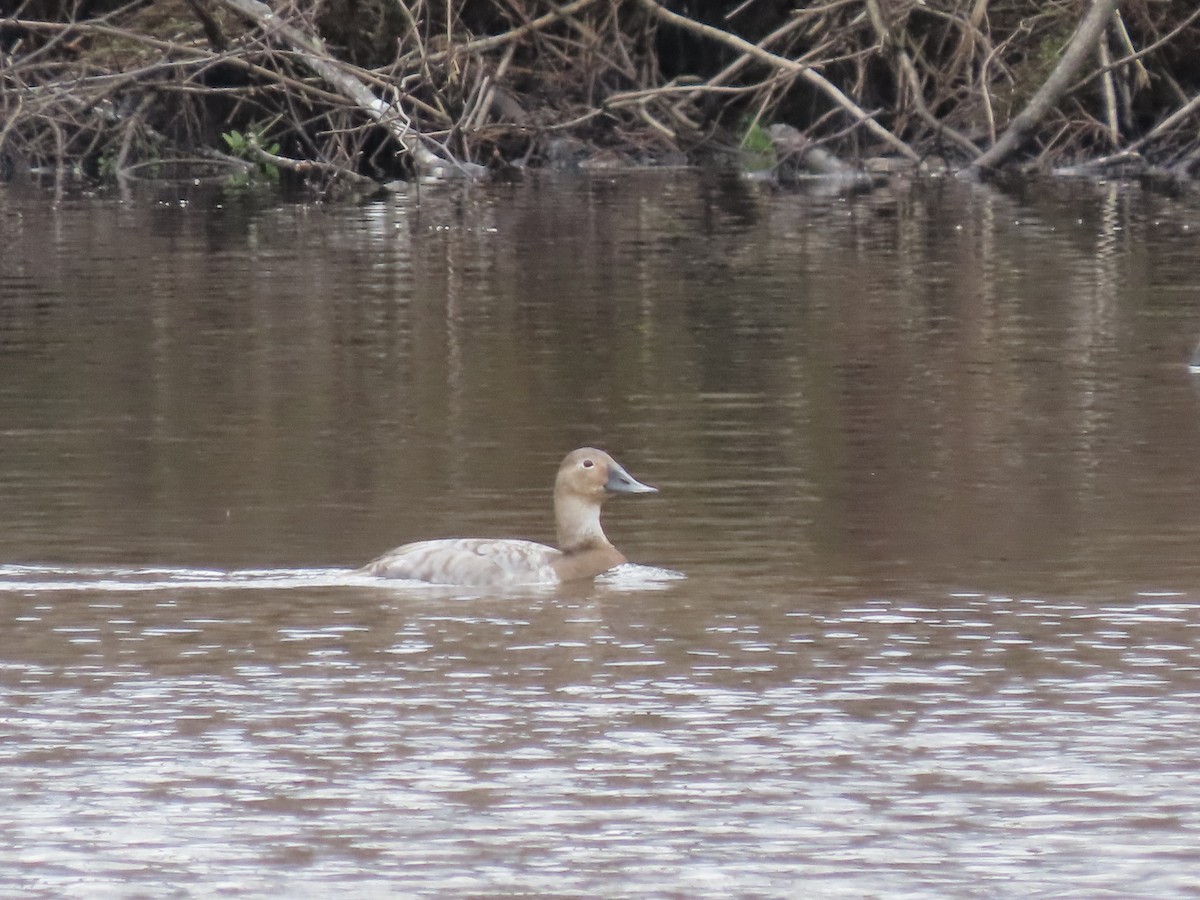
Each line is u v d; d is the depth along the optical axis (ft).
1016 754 64.59
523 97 265.54
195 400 118.11
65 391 120.67
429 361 129.59
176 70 247.91
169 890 55.21
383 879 55.93
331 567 85.71
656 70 267.80
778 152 252.21
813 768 63.67
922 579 83.41
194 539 89.45
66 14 257.96
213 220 206.28
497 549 84.43
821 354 131.03
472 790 62.03
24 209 215.72
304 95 252.01
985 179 243.81
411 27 244.22
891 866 56.65
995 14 269.64
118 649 75.05
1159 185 234.99
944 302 150.20
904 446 106.52
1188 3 259.39
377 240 189.37
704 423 111.96
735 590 82.43
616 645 75.56
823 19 260.83
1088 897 54.80
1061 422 111.45
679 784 62.39
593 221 202.59
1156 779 62.59
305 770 63.57
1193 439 107.04
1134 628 76.79
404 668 73.05
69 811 60.54
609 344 134.92
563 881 55.77
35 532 90.38
